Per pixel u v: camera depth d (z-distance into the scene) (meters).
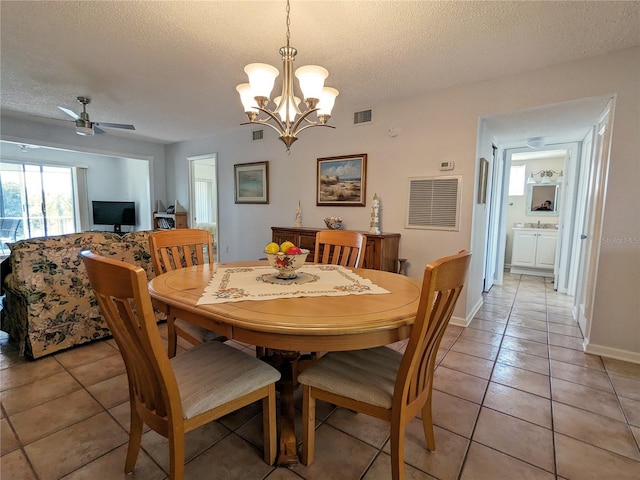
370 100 3.37
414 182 3.27
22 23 2.00
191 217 5.77
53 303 2.37
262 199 4.66
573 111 2.75
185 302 1.33
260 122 1.87
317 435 1.62
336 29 2.04
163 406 1.14
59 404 1.82
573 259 4.20
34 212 6.82
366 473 1.38
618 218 2.36
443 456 1.47
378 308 1.27
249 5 1.81
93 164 7.34
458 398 1.92
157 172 5.96
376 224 3.34
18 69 2.68
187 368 1.35
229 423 1.70
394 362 1.47
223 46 2.28
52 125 4.64
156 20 1.97
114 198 7.70
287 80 1.76
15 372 2.16
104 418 1.71
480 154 3.08
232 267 2.09
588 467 1.41
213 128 4.70
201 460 1.44
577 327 3.10
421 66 2.55
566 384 2.08
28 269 2.25
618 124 2.31
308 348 1.16
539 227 5.69
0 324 2.72
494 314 3.47
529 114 2.85
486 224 3.80
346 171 3.74
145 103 3.56
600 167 2.72
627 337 2.40
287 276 1.78
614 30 2.02
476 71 2.64
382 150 3.46
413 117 3.23
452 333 2.92
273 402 1.41
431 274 1.02
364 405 1.27
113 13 1.90
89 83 2.98
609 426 1.68
